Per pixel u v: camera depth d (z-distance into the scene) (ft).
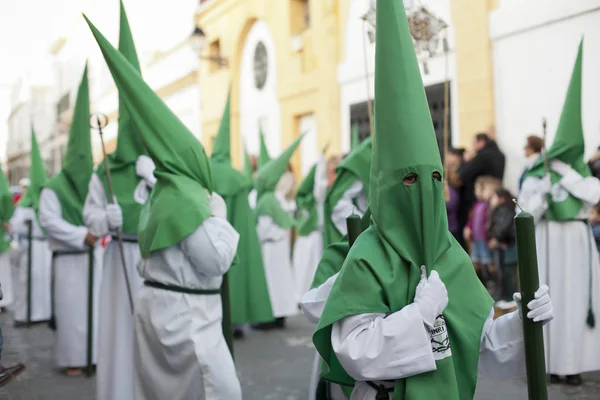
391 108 6.75
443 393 6.63
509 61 27.02
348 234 8.29
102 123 14.71
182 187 9.92
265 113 48.06
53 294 17.39
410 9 22.31
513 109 26.96
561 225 16.03
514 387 15.20
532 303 6.48
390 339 6.40
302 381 16.10
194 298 9.96
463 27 28.68
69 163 16.76
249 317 21.56
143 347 10.11
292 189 30.55
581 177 15.80
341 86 38.45
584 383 15.88
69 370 17.33
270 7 46.21
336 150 39.04
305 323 24.67
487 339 7.23
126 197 13.64
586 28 23.95
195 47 46.14
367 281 6.67
